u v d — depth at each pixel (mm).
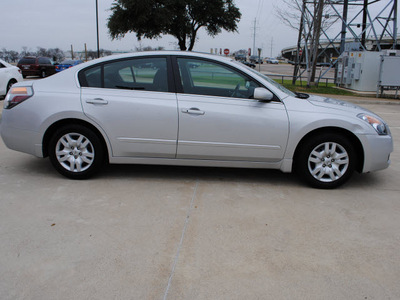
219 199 3934
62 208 3586
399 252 2961
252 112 4180
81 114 4156
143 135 4215
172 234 3146
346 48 21156
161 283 2482
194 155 4285
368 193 4250
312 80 20422
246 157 4281
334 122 4141
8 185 4148
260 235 3174
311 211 3697
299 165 4301
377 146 4230
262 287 2471
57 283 2447
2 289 2371
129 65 4297
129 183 4332
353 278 2596
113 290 2395
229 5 36938
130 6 30953
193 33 37438
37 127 4230
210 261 2758
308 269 2691
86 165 4355
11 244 2900
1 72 11375
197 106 4164
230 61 4324
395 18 19203
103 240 3012
